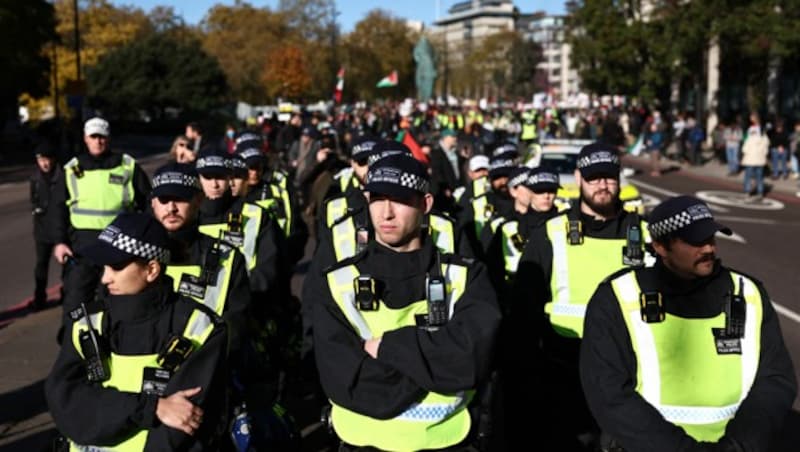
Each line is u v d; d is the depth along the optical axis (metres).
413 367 3.21
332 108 53.53
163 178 4.52
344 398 3.31
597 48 43.66
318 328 3.40
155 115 73.88
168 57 71.06
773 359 3.19
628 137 45.22
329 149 10.33
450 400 3.37
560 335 4.77
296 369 5.80
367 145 6.82
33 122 60.75
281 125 24.61
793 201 21.70
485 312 3.31
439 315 3.34
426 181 3.44
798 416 6.17
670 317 3.20
